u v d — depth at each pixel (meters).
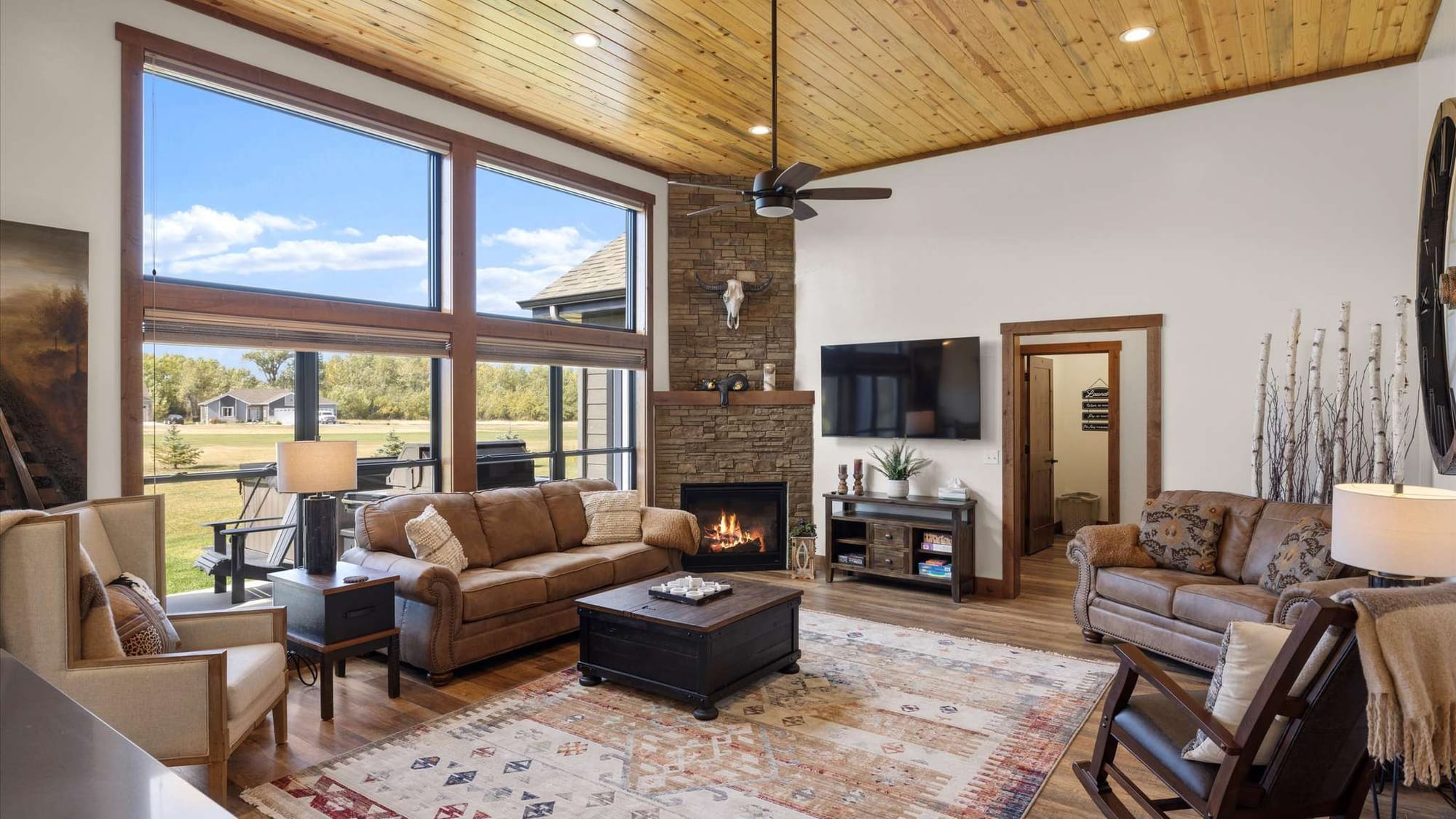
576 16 4.17
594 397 6.70
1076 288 5.85
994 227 6.20
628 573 5.37
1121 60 4.76
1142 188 5.59
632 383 7.03
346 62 4.70
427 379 5.39
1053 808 2.86
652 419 6.90
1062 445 9.30
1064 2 4.02
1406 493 2.82
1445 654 1.95
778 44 4.51
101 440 3.72
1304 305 5.05
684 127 5.93
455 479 5.37
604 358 6.51
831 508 6.62
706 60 4.72
